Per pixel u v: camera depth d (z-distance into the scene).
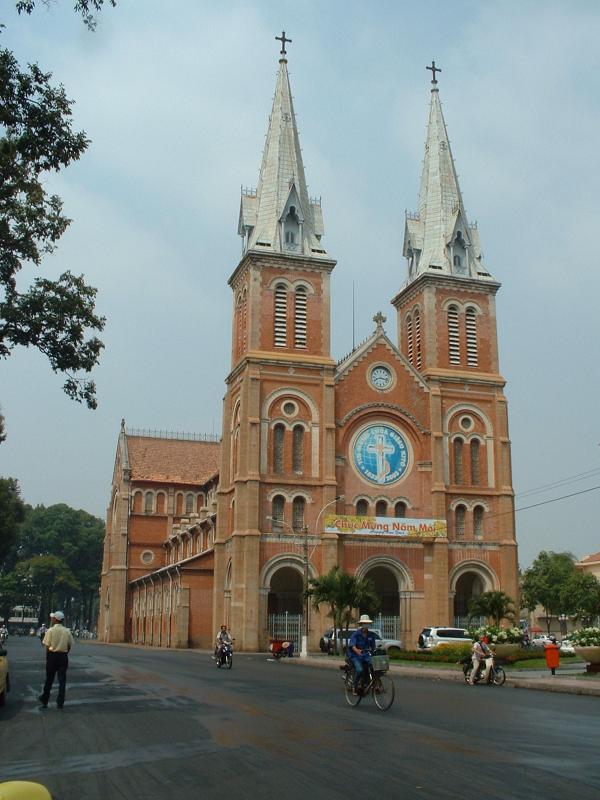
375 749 15.47
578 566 120.56
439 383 71.56
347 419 68.56
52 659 22.36
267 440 66.06
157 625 82.06
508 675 35.84
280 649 53.59
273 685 30.52
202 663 46.41
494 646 44.56
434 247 76.31
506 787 12.16
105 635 102.38
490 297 75.12
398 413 69.88
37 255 29.61
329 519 65.12
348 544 65.75
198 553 78.88
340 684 31.44
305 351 69.06
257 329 68.44
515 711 22.28
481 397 72.25
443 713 21.66
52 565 149.62
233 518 66.50
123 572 97.62
